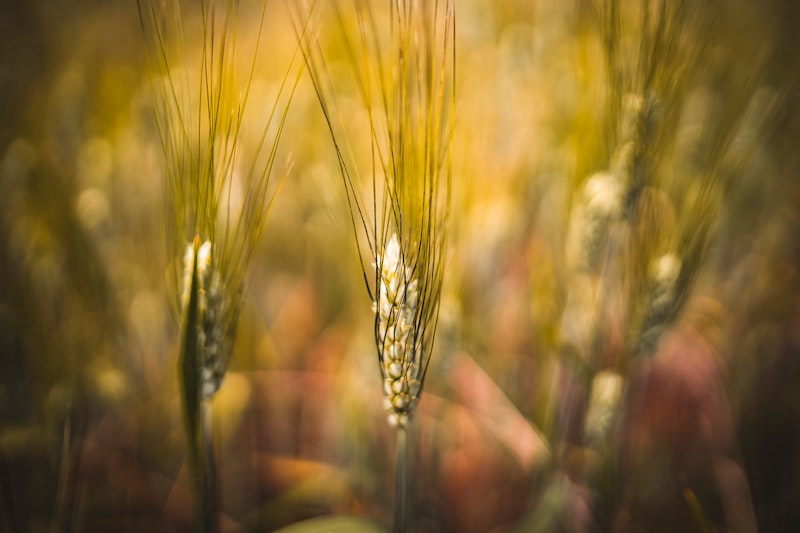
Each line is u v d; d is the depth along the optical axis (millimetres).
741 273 745
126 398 632
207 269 438
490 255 638
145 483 606
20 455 565
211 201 437
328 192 612
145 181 678
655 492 602
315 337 750
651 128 500
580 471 557
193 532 596
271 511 585
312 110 729
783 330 691
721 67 601
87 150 667
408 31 410
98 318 604
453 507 598
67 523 500
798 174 730
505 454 625
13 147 700
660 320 518
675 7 488
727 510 583
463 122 527
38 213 599
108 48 857
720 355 693
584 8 530
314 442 671
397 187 416
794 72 591
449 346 542
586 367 539
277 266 824
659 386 683
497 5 824
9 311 587
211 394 453
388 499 587
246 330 643
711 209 512
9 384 602
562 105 657
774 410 624
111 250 645
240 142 554
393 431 615
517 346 688
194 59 717
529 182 659
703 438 661
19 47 868
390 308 420
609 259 526
